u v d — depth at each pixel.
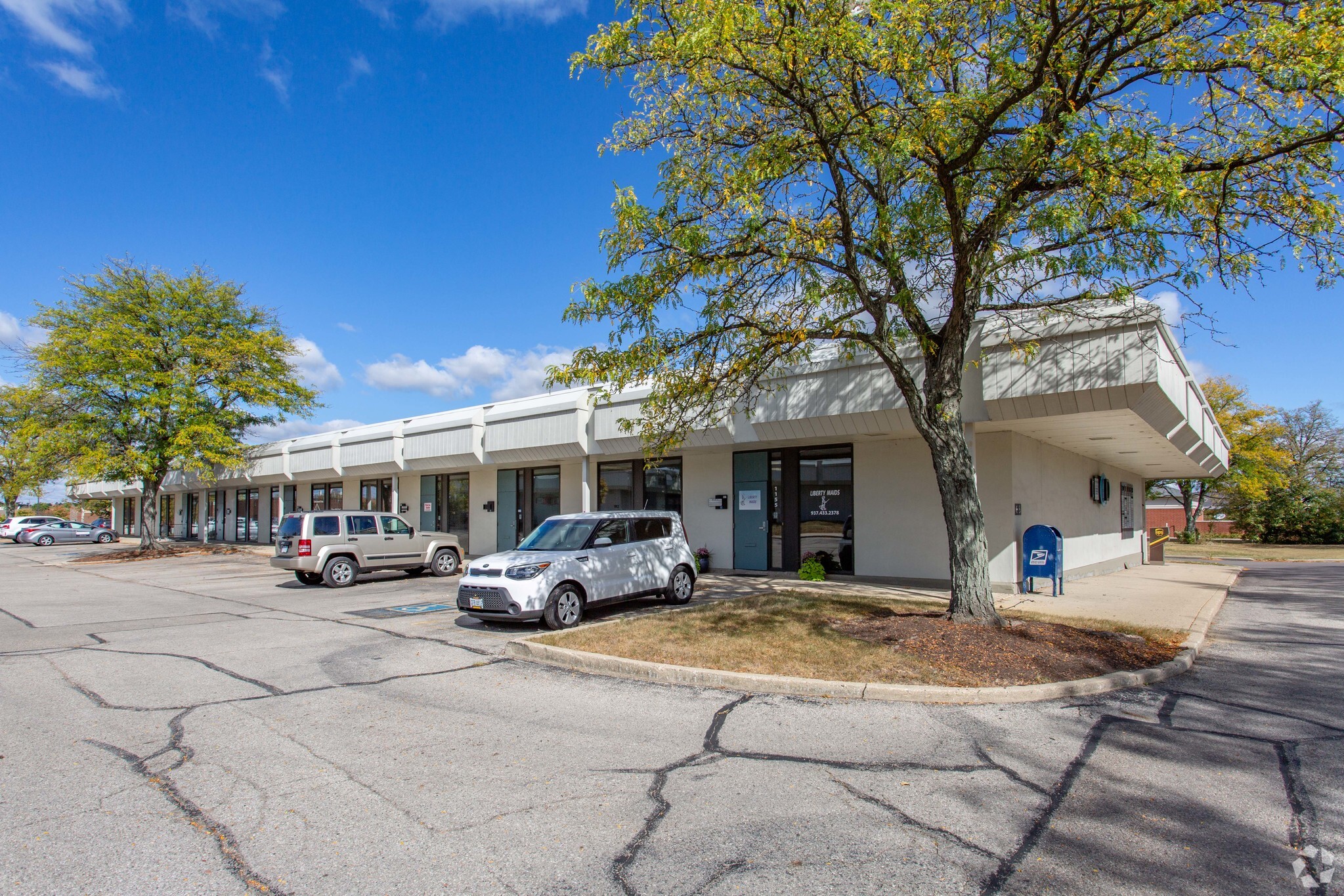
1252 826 4.03
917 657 7.52
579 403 18.22
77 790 4.53
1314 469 46.38
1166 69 7.28
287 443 29.64
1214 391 41.06
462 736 5.57
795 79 7.87
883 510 15.31
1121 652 7.97
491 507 23.70
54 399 28.53
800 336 8.82
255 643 9.35
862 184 9.23
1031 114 8.59
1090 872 3.51
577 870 3.53
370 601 13.64
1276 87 7.14
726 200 8.33
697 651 7.97
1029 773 4.82
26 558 28.84
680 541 12.48
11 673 7.71
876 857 3.65
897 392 12.62
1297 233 7.75
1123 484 24.16
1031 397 11.19
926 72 7.91
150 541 28.62
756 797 4.43
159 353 27.70
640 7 7.59
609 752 5.23
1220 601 13.06
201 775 4.79
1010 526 13.84
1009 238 9.20
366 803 4.32
